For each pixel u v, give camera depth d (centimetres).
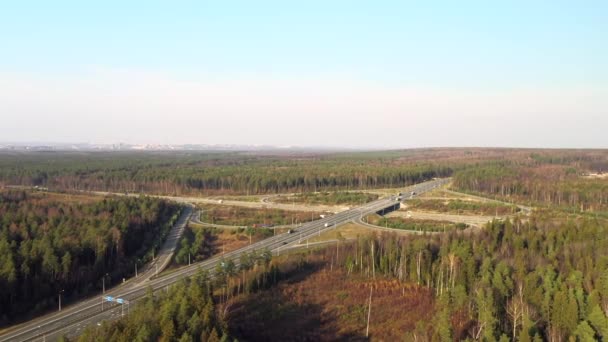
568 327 8694
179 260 15000
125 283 13188
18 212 17225
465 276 11000
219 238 18150
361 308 10831
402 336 9569
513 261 11644
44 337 9712
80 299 12000
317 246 16062
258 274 11469
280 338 9488
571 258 11806
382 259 12762
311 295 11394
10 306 10912
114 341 7969
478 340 8325
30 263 12006
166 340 7712
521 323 8825
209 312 8650
